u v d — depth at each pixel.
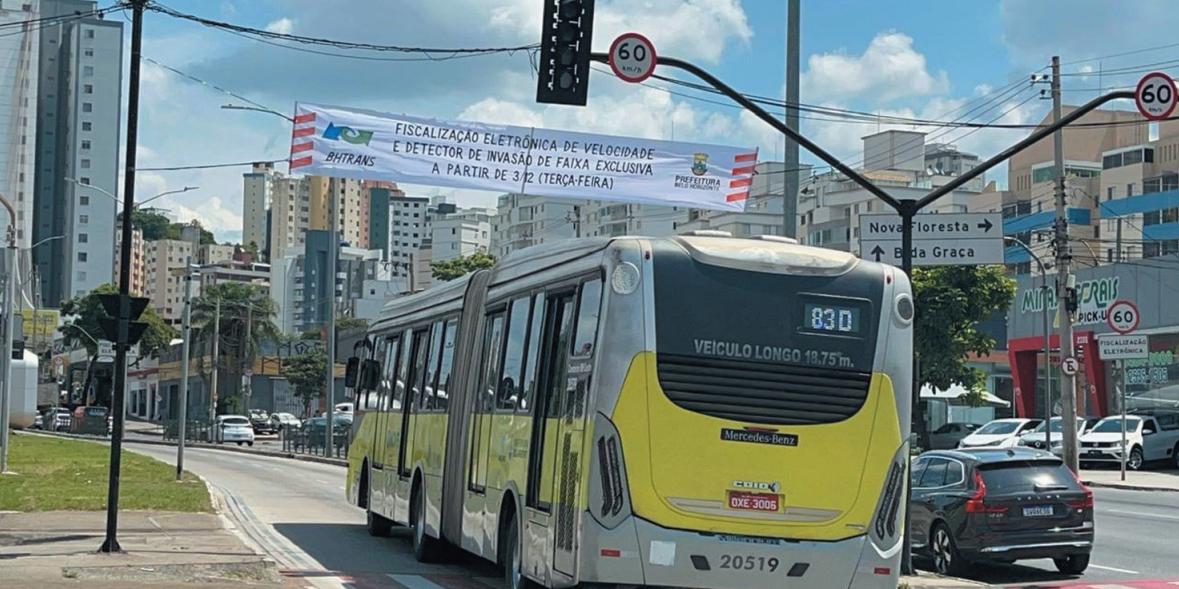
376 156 21.84
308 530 22.06
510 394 13.47
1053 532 17.22
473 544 14.44
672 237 11.09
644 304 10.59
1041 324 55.47
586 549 10.38
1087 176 105.38
